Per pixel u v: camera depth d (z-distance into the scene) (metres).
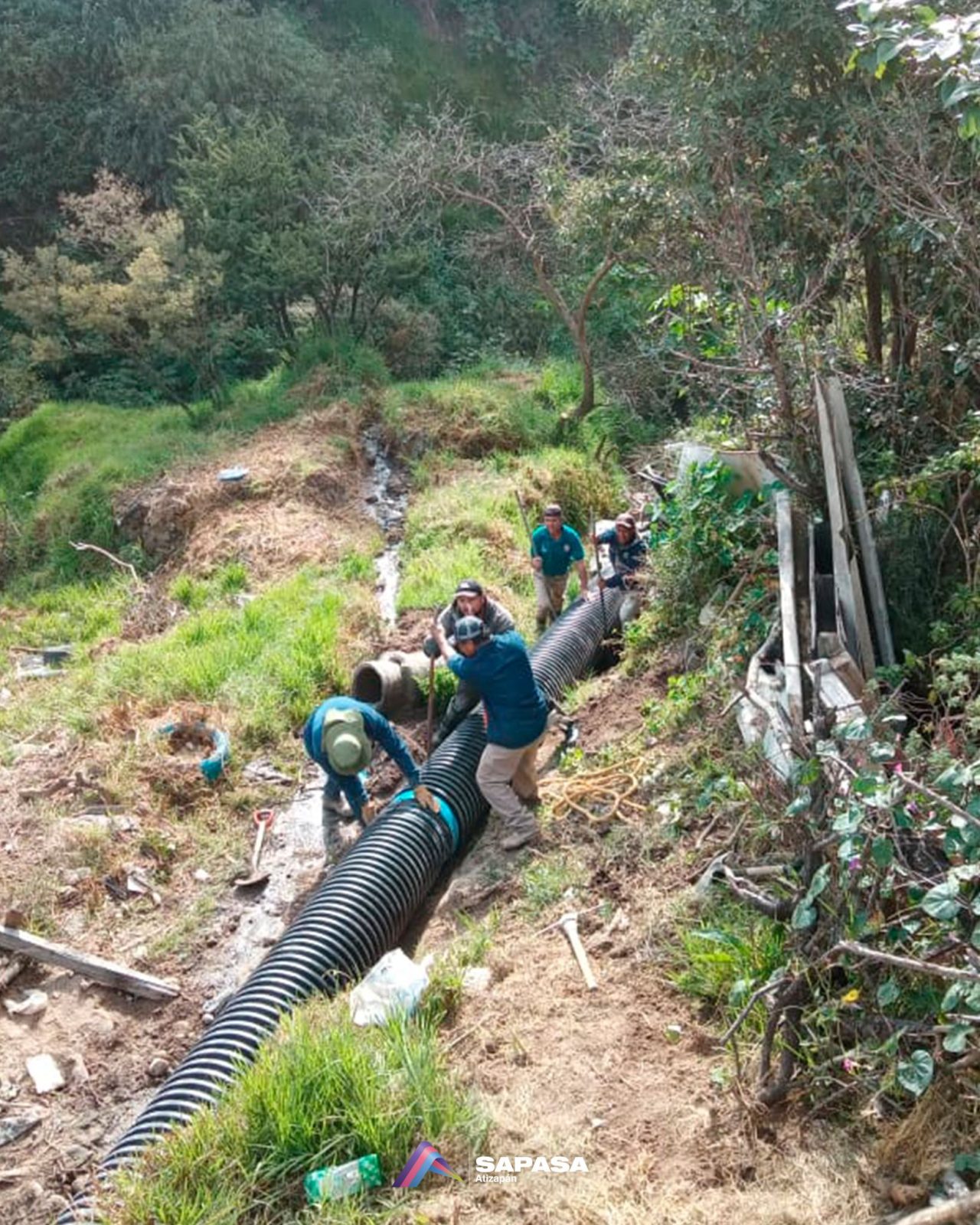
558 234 13.52
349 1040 4.30
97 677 9.30
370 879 5.84
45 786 7.61
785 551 6.73
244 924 6.52
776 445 7.38
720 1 8.53
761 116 8.58
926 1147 3.56
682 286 8.41
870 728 4.14
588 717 7.57
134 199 16.38
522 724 6.01
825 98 8.49
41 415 16.78
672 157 9.62
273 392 16.22
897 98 7.34
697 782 6.01
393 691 8.23
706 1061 4.29
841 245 7.45
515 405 15.13
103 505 13.71
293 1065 4.16
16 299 15.86
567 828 6.18
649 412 15.75
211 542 12.25
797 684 5.57
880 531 6.92
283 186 17.22
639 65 9.80
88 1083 5.38
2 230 21.23
